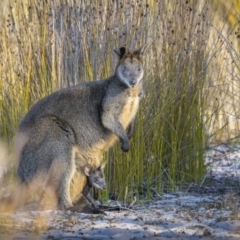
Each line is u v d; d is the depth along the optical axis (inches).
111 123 637.3
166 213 598.9
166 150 716.0
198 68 730.2
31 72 716.0
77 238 498.0
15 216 576.1
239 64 797.2
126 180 666.2
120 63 639.1
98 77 690.8
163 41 713.0
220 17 786.8
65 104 634.8
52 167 613.0
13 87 724.0
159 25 713.0
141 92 653.3
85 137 636.1
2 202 602.5
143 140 681.0
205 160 779.4
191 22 724.0
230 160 805.9
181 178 717.9
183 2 720.3
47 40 713.6
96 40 695.1
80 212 605.6
